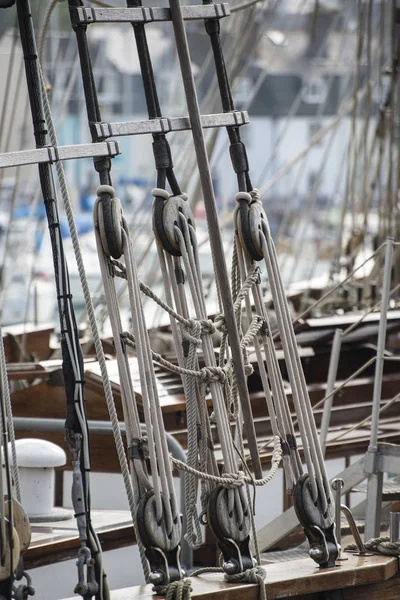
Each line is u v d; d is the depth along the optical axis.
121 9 9.60
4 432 8.58
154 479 9.05
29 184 35.75
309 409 10.27
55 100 36.44
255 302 10.34
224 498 9.54
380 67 23.61
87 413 16.44
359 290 23.05
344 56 38.06
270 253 10.17
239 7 18.73
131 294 9.13
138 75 41.72
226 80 10.41
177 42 9.68
